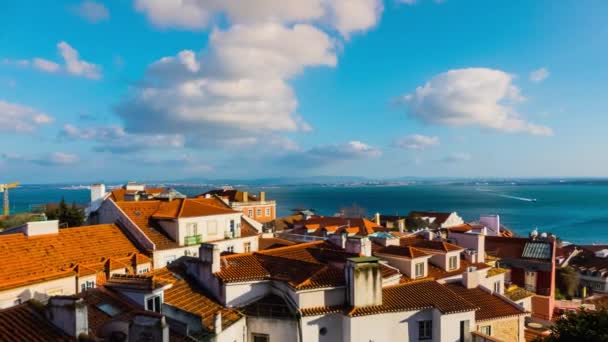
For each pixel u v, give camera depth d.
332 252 31.95
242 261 29.84
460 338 27.52
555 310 52.38
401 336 26.77
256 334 25.42
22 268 29.53
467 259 42.78
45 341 14.98
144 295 21.06
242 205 93.44
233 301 26.38
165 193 63.66
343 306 26.14
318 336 25.08
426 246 40.81
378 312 25.78
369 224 79.56
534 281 54.69
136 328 15.47
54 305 15.85
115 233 40.84
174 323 20.92
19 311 16.23
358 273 25.92
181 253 42.22
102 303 20.23
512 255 58.12
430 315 27.62
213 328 22.23
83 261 33.94
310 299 25.48
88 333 16.06
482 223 82.25
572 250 91.38
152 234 42.09
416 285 30.67
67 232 37.19
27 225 33.72
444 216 109.44
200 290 27.17
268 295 27.48
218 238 46.97
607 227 177.38
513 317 31.44
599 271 75.88
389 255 36.94
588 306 53.56
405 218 105.25
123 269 35.72
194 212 45.28
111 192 69.25
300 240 62.41
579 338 24.09
